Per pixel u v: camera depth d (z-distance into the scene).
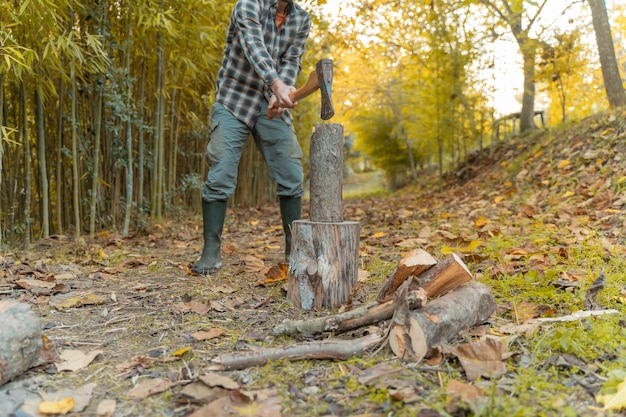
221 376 1.58
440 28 8.42
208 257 3.11
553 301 2.25
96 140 4.54
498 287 2.49
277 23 2.97
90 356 1.80
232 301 2.48
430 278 1.98
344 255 2.36
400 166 13.18
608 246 3.05
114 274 3.14
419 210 6.52
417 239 3.82
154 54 5.18
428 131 10.38
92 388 1.58
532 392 1.46
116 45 4.47
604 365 1.61
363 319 1.96
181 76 5.73
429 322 1.72
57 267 3.22
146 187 5.67
